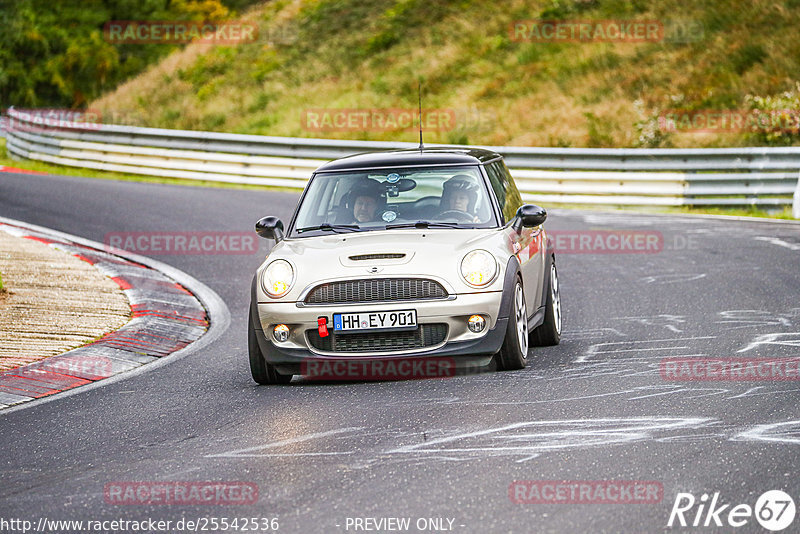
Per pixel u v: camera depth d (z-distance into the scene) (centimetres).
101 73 15712
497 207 2836
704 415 2052
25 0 16300
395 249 2603
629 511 1493
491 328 2539
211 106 11888
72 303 3856
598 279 4453
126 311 3794
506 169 3259
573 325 3462
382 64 12000
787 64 9538
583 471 1695
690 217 6512
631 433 1928
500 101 10431
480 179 2900
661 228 5953
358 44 12600
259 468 1823
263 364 2658
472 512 1516
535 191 7519
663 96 9550
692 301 3781
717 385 2341
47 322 3522
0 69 15612
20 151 10388
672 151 7275
